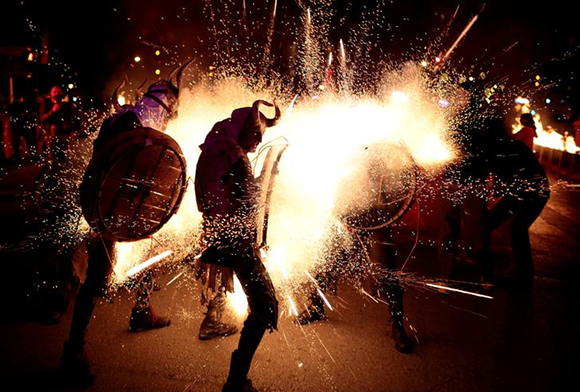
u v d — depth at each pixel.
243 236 3.22
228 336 4.04
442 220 5.25
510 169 5.37
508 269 5.94
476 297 5.01
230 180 3.22
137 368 3.54
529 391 3.47
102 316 4.28
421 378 3.57
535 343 4.14
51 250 4.70
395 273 4.09
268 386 3.41
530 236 7.40
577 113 16.47
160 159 3.31
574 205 9.60
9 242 5.80
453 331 4.29
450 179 5.14
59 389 3.26
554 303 4.95
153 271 4.09
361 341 4.04
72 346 3.31
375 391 3.40
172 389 3.32
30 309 4.29
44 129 11.95
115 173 3.21
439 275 5.46
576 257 6.45
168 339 3.96
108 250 3.39
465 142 5.04
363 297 4.85
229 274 3.39
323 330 4.20
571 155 12.32
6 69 12.40
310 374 3.56
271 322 3.19
